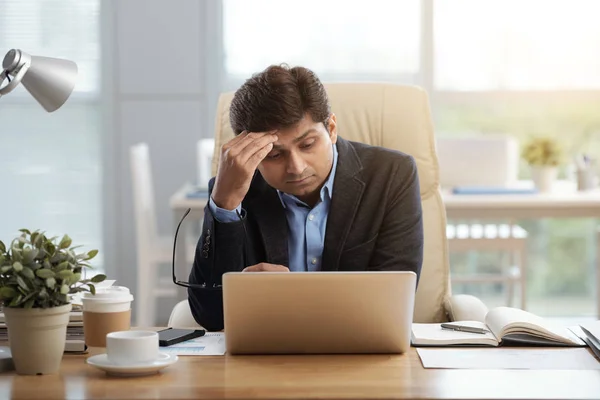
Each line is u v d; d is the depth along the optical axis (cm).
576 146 505
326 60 501
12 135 504
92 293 165
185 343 180
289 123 190
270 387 146
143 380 151
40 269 153
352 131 248
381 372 156
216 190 197
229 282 164
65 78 182
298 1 499
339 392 143
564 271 515
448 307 231
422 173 247
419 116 249
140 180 422
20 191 507
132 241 511
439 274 244
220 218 199
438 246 246
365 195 219
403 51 501
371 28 499
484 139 438
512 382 150
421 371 157
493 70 499
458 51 499
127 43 502
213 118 507
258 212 216
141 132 507
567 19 494
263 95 190
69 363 165
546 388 146
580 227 513
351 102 250
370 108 249
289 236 219
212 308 202
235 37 502
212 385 147
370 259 217
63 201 508
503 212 389
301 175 197
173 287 464
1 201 507
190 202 386
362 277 163
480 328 183
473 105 506
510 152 448
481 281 416
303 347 168
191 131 508
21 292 152
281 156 196
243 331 166
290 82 190
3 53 497
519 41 497
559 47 496
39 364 155
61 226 509
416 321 242
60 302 156
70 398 141
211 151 437
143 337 155
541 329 178
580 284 515
